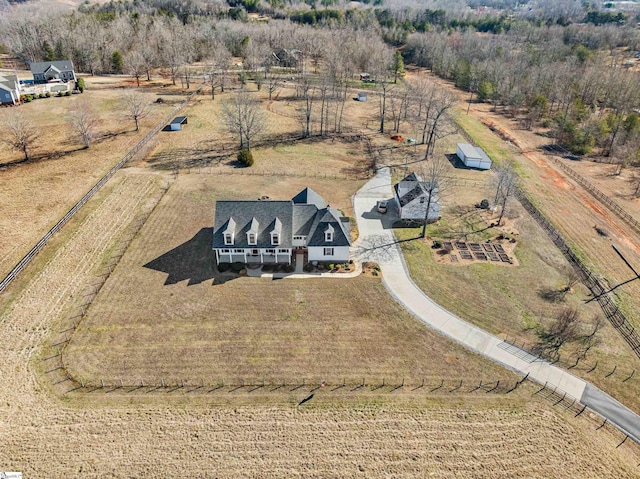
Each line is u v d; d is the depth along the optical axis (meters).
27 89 114.44
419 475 31.38
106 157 78.31
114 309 44.53
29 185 67.31
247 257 51.69
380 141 93.31
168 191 67.44
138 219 59.81
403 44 194.12
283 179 73.31
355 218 62.50
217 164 78.00
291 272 50.75
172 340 41.28
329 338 42.12
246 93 102.94
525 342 42.56
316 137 93.88
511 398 37.03
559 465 32.19
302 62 149.50
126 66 135.00
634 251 58.09
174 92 121.12
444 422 34.97
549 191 73.69
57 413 34.44
